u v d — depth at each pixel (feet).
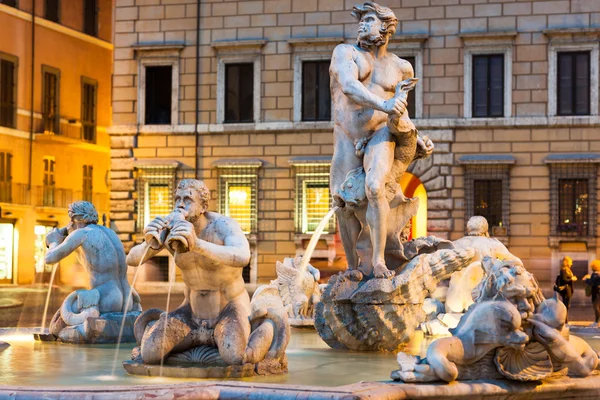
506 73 146.30
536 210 145.48
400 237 33.99
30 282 168.35
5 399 19.80
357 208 32.07
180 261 25.63
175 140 157.48
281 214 153.58
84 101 184.65
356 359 30.14
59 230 36.78
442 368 21.38
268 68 154.61
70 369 27.14
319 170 151.84
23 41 170.19
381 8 32.42
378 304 31.68
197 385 20.16
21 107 169.68
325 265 150.30
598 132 144.97
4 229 164.66
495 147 146.72
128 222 157.89
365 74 32.17
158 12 157.99
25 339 37.60
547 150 145.69
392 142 31.71
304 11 153.69
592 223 144.05
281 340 26.00
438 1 147.95
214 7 156.56
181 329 25.77
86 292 35.81
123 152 158.51
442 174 147.43
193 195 25.36
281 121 153.99
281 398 19.43
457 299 40.98
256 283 152.87
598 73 144.56
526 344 22.90
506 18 146.61
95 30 188.14
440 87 147.84
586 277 69.62
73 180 180.96
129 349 33.30
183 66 157.28
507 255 39.86
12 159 167.02
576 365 23.54
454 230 147.23
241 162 153.89
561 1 145.28
